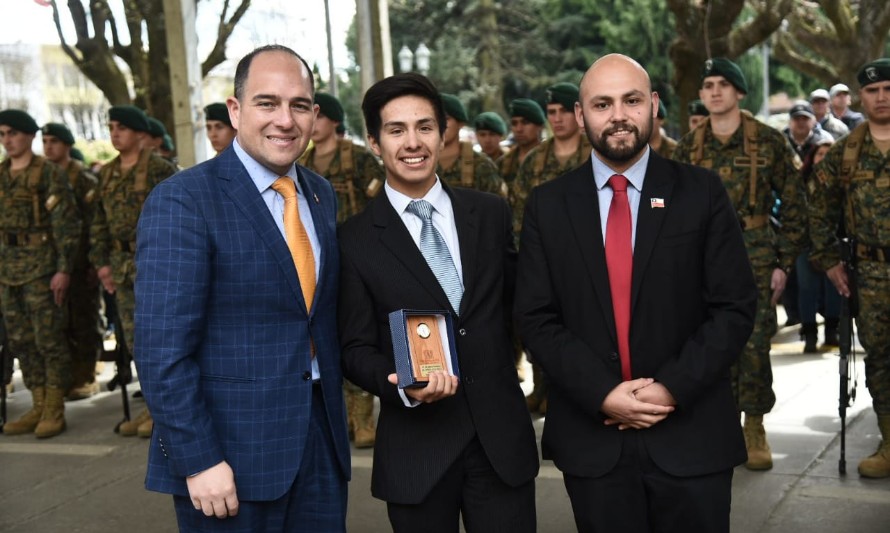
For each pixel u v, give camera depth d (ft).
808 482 14.40
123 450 18.76
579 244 8.93
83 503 15.65
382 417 9.07
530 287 9.09
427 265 8.94
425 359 8.18
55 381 20.20
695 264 8.80
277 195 8.63
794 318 27.84
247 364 8.19
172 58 22.54
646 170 9.04
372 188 18.13
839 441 16.40
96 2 38.75
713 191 8.89
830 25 40.34
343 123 18.94
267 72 8.29
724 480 8.75
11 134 20.01
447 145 19.29
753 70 96.32
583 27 104.06
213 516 8.14
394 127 8.89
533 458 9.03
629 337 8.77
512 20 106.73
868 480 14.38
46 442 19.66
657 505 8.75
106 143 70.23
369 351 8.80
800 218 15.14
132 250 19.10
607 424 8.76
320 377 8.63
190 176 8.25
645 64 98.43
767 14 28.30
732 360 8.58
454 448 8.71
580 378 8.61
